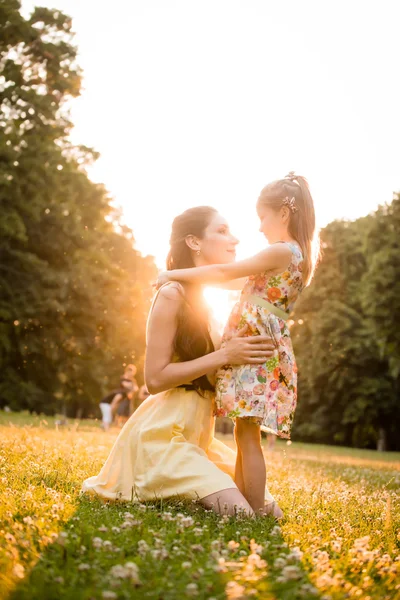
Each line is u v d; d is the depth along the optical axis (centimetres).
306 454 1716
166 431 386
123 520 308
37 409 3198
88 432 1489
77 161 3212
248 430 388
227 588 203
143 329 3325
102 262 3050
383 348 2994
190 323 397
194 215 429
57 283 2750
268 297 394
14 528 269
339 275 4159
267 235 420
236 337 389
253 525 326
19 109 2836
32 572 213
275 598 200
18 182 2634
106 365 3859
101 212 3225
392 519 398
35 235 2831
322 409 4312
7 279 2692
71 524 286
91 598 191
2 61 2812
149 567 225
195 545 253
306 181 421
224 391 385
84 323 2905
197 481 366
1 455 558
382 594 234
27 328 2827
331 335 3975
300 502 448
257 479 382
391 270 2730
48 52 2836
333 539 315
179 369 383
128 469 392
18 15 2758
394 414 4206
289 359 394
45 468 480
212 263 430
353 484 735
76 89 2922
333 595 217
